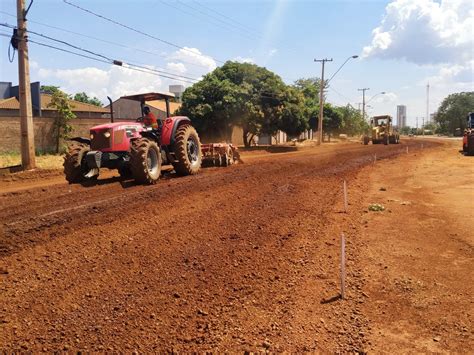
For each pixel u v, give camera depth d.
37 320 4.09
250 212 8.88
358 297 4.96
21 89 16.67
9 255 5.61
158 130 12.60
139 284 5.03
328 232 7.69
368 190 12.96
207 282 5.21
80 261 5.59
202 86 32.12
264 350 3.76
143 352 3.66
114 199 8.92
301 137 66.69
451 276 5.61
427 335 4.11
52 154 25.92
